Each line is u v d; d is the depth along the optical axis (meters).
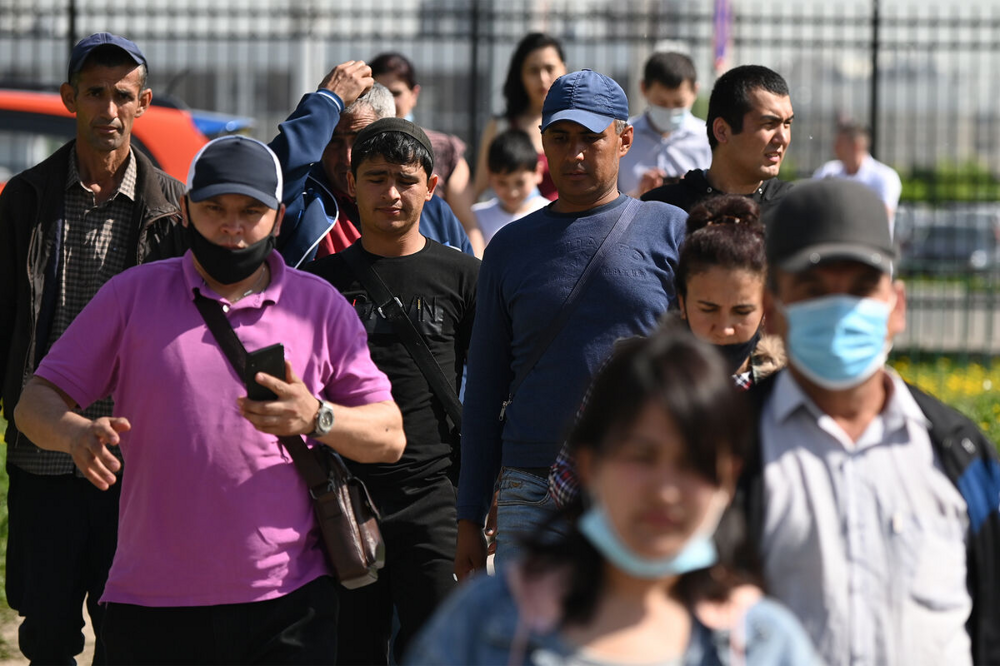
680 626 5.57
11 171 32.19
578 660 5.47
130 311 9.20
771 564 6.68
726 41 33.22
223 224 8.98
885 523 6.71
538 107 21.75
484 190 22.83
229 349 9.03
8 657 14.67
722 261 8.91
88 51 12.25
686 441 5.31
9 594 12.38
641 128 19.67
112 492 12.14
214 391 8.96
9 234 12.30
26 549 12.09
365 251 12.72
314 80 45.75
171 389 8.96
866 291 6.74
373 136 12.45
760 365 8.98
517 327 11.07
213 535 8.91
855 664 6.61
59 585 11.95
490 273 11.34
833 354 6.66
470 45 35.53
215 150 9.12
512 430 10.98
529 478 10.81
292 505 9.15
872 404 6.89
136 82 12.46
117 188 12.52
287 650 9.08
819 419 6.79
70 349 9.21
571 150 11.05
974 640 6.85
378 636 12.38
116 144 12.38
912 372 31.88
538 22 40.75
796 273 6.78
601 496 5.48
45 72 48.78
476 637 5.61
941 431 6.84
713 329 9.02
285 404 8.70
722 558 6.20
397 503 12.11
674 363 5.40
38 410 9.02
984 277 43.00
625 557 5.42
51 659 12.01
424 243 12.89
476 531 11.31
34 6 36.53
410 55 48.97
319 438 8.99
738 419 5.41
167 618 9.02
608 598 5.61
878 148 35.94
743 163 13.48
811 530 6.67
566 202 11.25
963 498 6.79
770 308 7.08
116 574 9.12
